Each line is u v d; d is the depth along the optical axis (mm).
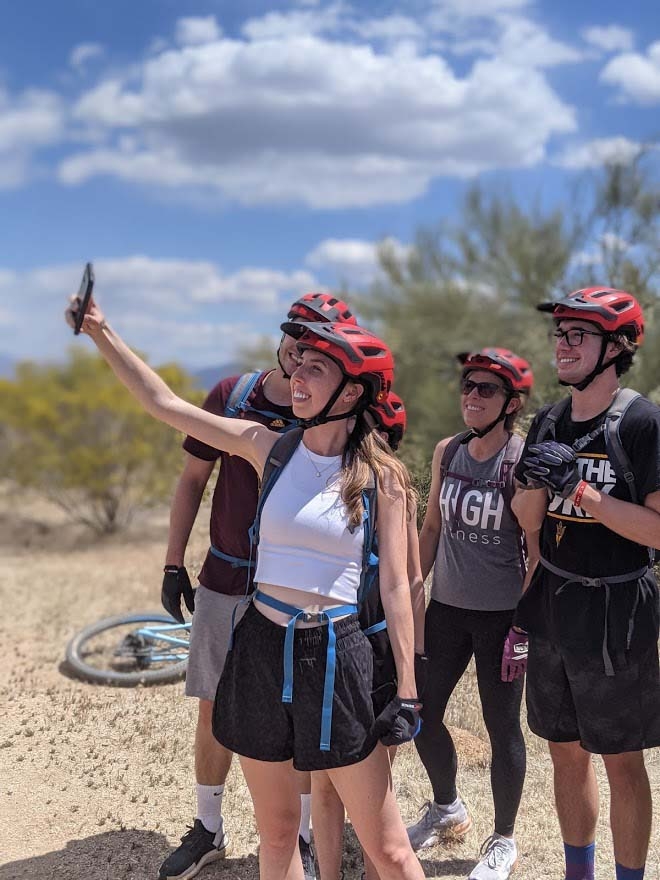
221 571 3619
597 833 3910
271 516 2695
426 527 3822
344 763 2582
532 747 4746
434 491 3803
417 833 3861
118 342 2912
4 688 5891
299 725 2596
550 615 3109
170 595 3734
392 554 2697
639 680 3000
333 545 2635
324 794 3217
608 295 3029
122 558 11078
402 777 4484
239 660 2701
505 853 3592
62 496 14430
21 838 3920
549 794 4301
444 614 3670
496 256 14672
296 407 2711
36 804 4219
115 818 4109
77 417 13203
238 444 2908
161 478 13438
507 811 3600
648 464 2910
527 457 2994
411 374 14906
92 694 5789
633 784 3094
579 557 3037
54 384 13961
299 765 2594
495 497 3561
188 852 3660
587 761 3270
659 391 8148
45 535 13133
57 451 13227
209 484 5383
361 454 2713
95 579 9523
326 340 2643
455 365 14766
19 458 13289
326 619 2611
